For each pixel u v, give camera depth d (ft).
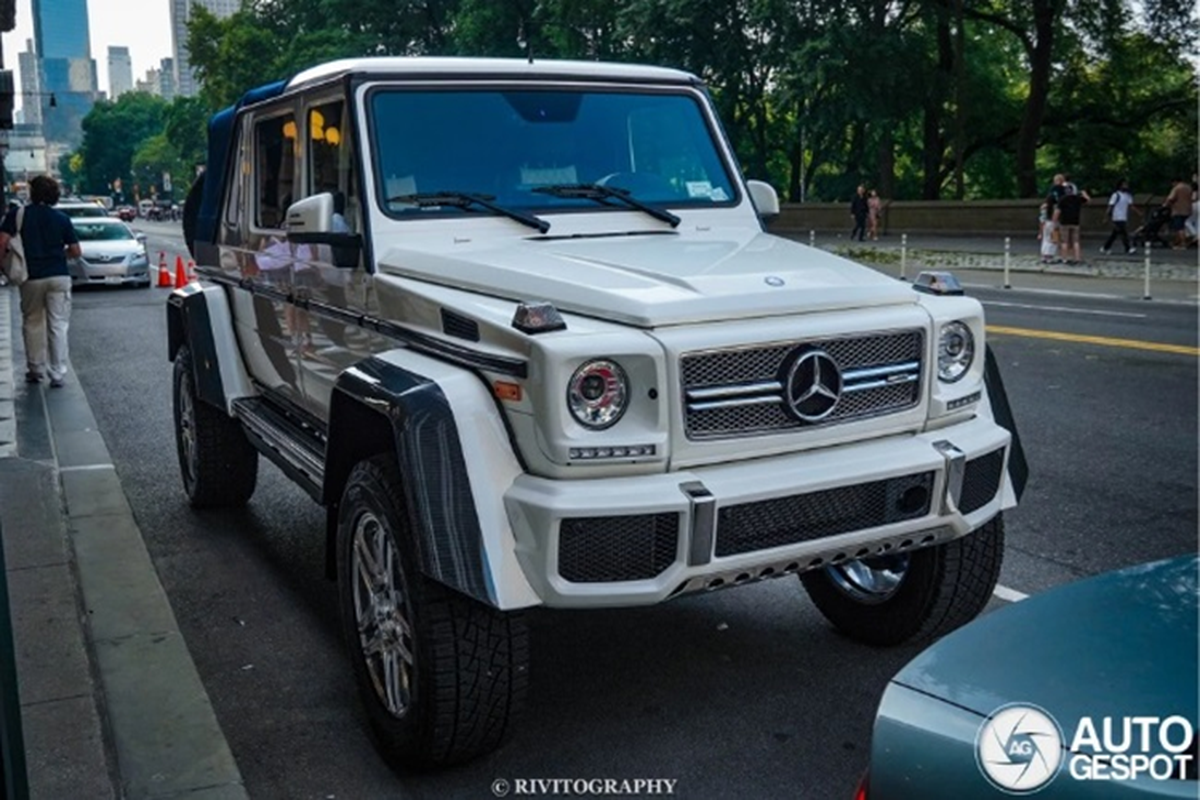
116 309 66.23
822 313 12.78
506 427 11.96
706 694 14.90
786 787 12.64
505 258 14.08
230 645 16.99
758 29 142.31
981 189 189.88
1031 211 122.93
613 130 17.02
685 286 12.62
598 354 11.48
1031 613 7.82
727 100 158.40
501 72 16.48
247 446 22.95
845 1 134.72
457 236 15.25
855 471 12.36
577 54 169.99
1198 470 25.70
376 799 12.59
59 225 38.04
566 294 12.66
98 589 18.80
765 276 13.15
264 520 23.13
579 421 11.51
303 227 14.83
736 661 15.89
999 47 163.84
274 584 19.52
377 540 13.05
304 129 17.19
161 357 46.93
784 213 157.17
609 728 14.05
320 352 16.85
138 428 32.58
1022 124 146.41
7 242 37.27
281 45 219.20
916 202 136.15
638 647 16.46
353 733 14.15
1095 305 60.49
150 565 20.02
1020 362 41.09
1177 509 22.81
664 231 16.43
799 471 12.17
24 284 37.96
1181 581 7.87
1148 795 6.06
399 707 12.95
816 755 13.29
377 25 197.06
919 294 13.79
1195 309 58.03
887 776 7.26
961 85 137.69
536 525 11.34
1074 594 8.00
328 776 13.12
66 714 14.16
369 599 13.39
